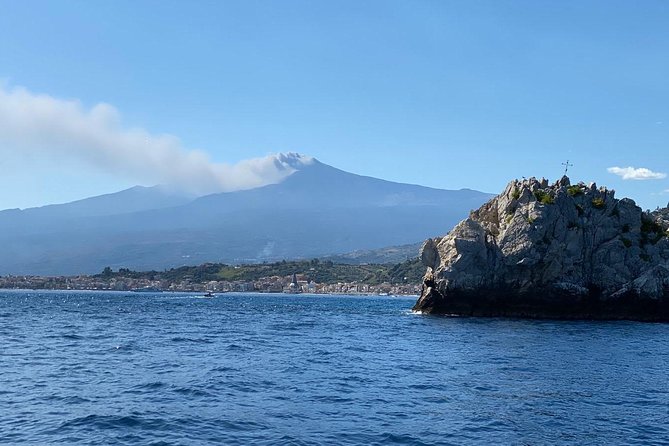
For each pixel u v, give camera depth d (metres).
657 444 27.02
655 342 68.88
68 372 42.91
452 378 42.00
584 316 104.50
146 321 102.50
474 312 106.69
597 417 31.30
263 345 62.78
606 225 107.62
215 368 44.97
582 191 110.69
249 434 26.69
